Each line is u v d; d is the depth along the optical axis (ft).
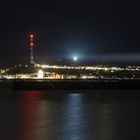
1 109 316.40
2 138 206.49
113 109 310.45
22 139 204.13
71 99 387.96
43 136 211.00
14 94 449.48
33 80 510.99
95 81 499.10
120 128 230.27
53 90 491.31
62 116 275.80
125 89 504.43
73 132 220.02
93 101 371.15
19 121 256.73
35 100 380.78
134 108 317.63
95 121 254.88
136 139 204.13
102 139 204.33
